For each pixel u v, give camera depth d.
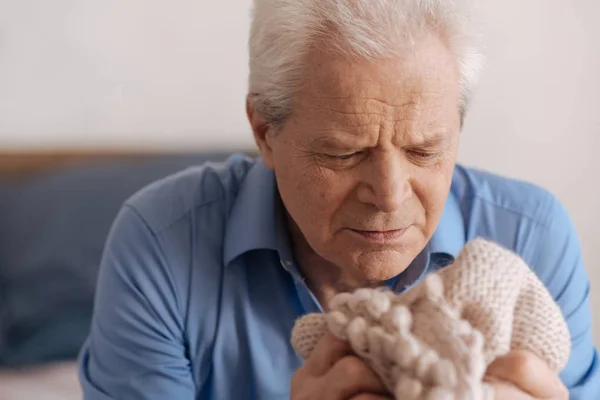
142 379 0.86
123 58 1.80
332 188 0.70
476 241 0.60
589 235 1.82
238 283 0.88
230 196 0.93
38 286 1.60
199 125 1.86
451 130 0.69
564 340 0.56
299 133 0.70
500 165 1.78
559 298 0.92
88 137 1.84
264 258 0.89
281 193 0.77
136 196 0.95
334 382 0.55
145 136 1.85
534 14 1.70
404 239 0.73
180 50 1.81
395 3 0.64
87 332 1.58
